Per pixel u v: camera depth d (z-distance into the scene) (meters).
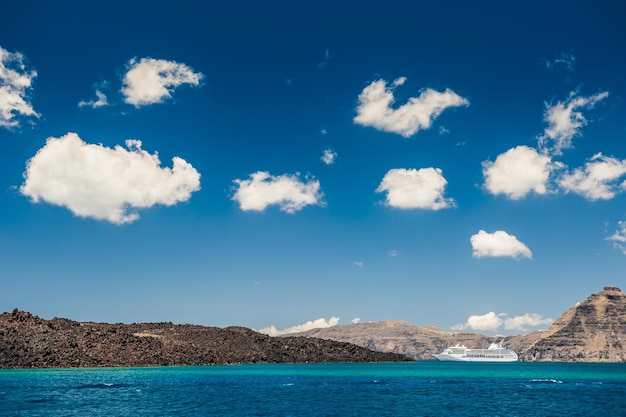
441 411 109.50
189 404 117.44
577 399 133.12
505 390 159.38
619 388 170.50
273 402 122.00
